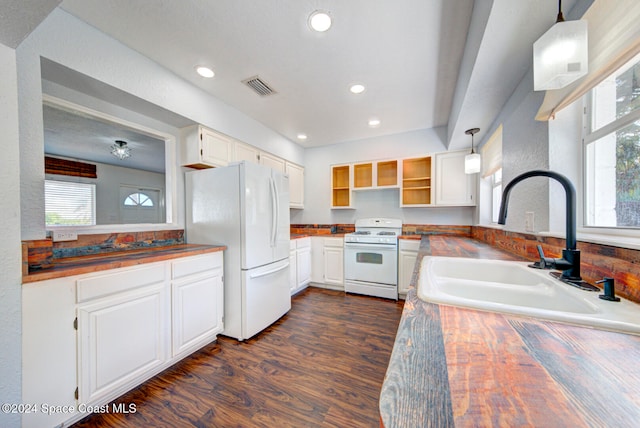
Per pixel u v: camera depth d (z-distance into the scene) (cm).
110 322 144
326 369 173
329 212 414
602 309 70
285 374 168
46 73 156
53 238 164
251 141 300
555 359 48
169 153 241
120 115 201
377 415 134
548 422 33
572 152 132
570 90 111
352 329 235
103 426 129
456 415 34
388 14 148
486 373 43
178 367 176
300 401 144
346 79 217
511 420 33
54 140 330
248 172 221
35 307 116
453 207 347
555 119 135
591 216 123
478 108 208
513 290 100
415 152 347
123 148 356
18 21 92
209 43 174
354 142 390
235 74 211
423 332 59
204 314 202
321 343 209
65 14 149
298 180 409
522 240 162
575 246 96
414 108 276
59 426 125
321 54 185
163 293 172
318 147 420
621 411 35
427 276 108
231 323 221
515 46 133
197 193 240
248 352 196
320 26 158
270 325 243
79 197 436
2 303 105
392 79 217
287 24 156
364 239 333
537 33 124
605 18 92
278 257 257
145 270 162
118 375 146
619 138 109
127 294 152
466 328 61
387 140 366
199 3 141
